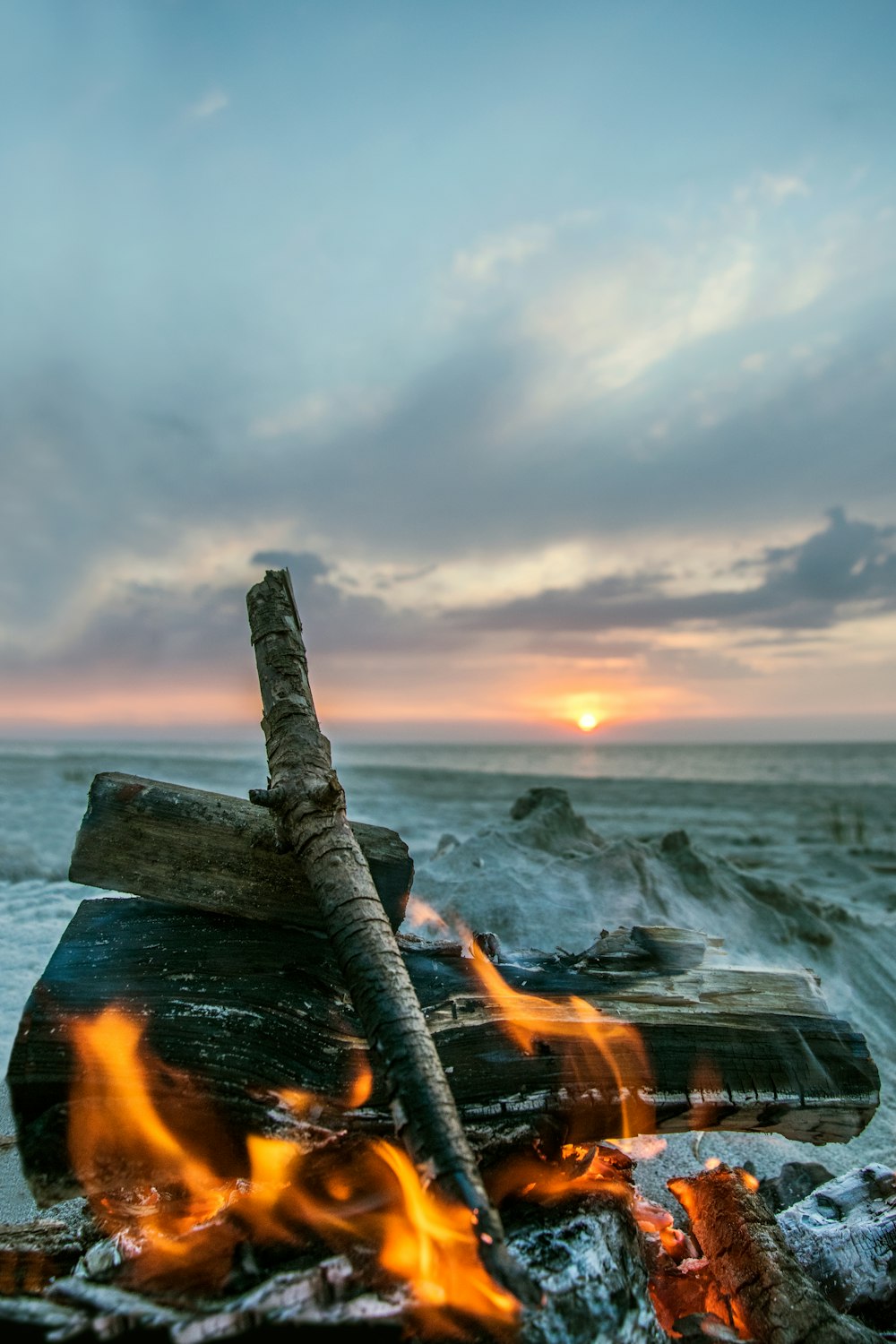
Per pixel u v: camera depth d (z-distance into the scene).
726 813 16.56
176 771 21.92
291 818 2.00
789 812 16.83
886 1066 3.95
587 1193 1.86
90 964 2.07
